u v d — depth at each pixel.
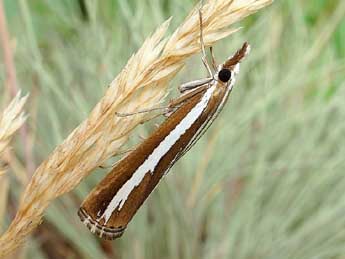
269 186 0.11
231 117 0.11
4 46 0.09
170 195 0.10
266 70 0.12
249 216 0.10
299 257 0.10
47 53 0.13
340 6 0.13
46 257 0.10
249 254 0.10
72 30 0.14
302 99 0.12
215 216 0.11
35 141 0.11
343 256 0.11
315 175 0.11
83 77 0.12
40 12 0.14
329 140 0.12
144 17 0.12
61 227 0.10
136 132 0.10
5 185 0.09
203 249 0.11
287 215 0.11
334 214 0.11
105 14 0.13
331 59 0.12
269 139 0.11
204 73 0.11
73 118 0.11
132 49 0.11
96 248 0.10
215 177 0.11
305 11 0.15
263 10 0.13
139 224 0.10
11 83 0.09
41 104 0.11
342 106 0.12
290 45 0.13
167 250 0.10
